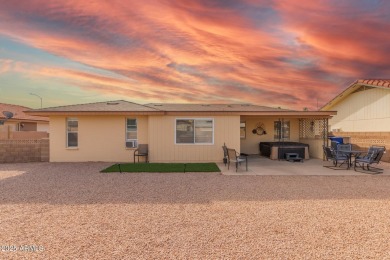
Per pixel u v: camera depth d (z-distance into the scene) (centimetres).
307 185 760
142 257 319
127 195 635
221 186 741
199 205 552
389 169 1083
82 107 1307
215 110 1272
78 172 972
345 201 585
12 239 373
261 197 620
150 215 484
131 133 1298
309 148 1590
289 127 1692
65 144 1281
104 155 1285
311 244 359
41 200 588
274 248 346
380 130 1485
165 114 1226
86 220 455
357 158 1077
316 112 1266
